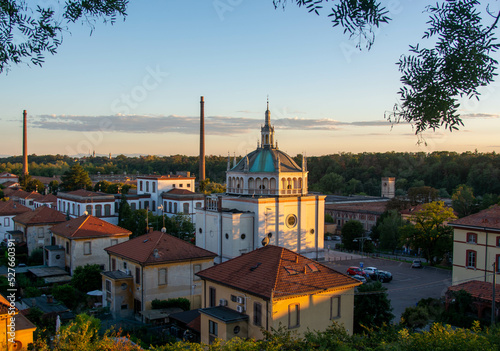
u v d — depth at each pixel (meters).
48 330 40.25
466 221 60.50
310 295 32.91
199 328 36.41
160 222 91.19
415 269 79.56
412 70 12.91
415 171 184.75
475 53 11.88
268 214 75.12
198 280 51.09
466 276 59.97
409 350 23.14
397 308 53.12
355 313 40.00
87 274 54.88
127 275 49.72
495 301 47.38
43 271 64.62
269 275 33.62
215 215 76.62
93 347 26.95
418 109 12.97
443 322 48.50
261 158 81.31
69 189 140.75
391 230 101.56
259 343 25.22
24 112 184.88
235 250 73.00
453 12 11.97
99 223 69.75
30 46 13.06
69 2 13.44
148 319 45.06
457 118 12.69
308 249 80.38
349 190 189.75
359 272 71.50
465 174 172.38
